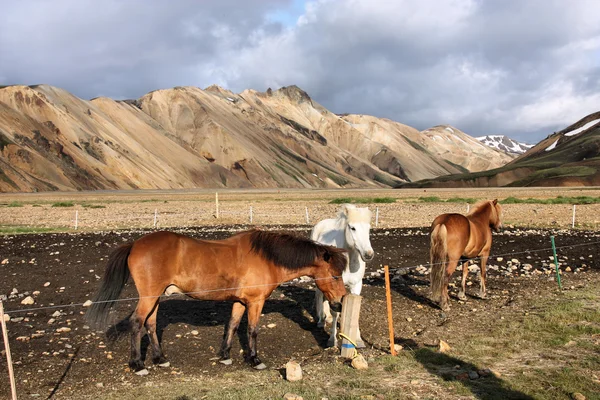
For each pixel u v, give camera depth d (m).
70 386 6.62
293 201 57.50
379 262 16.22
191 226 27.09
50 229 25.97
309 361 7.62
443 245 10.22
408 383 6.51
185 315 10.29
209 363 7.58
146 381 6.80
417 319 9.95
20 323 9.61
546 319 9.29
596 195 62.44
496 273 14.45
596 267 14.82
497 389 6.23
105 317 7.11
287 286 13.01
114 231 24.42
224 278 7.27
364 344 8.34
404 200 52.69
